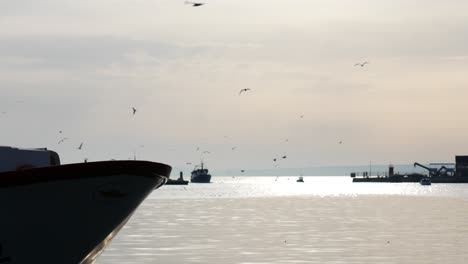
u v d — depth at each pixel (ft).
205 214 383.04
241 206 482.69
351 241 219.00
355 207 458.91
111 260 170.71
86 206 77.15
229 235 242.17
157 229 271.49
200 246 203.00
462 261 169.37
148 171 78.23
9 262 77.41
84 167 75.10
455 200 572.92
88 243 79.77
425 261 169.58
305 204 508.53
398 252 187.73
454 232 254.27
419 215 366.84
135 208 81.30
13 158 82.64
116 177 76.59
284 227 280.92
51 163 87.35
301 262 167.12
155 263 165.17
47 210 76.02
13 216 75.31
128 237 233.96
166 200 609.42
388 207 456.45
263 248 197.88
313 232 254.47
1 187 73.56
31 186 74.28
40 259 78.43
